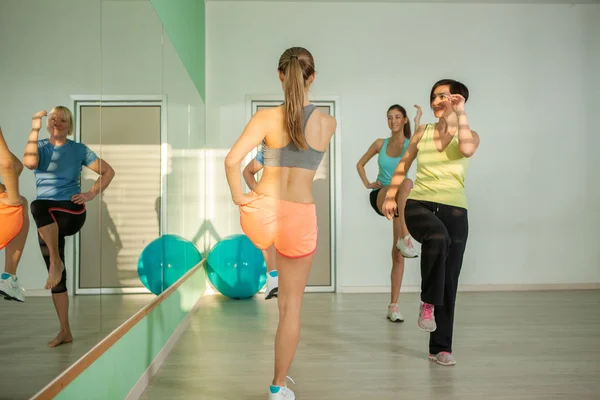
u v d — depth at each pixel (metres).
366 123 6.71
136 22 2.75
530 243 6.81
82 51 1.84
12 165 1.32
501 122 6.82
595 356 3.49
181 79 4.40
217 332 4.29
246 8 6.64
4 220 1.28
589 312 5.14
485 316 4.93
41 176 1.51
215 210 6.62
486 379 3.00
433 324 3.17
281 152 2.40
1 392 1.28
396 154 4.93
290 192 2.40
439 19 6.79
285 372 2.48
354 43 6.72
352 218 6.65
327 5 6.71
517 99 6.84
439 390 2.82
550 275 6.83
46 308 1.56
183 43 4.57
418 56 6.77
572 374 3.09
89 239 1.95
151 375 3.06
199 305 5.54
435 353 3.36
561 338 4.01
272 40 6.67
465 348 3.71
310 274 6.66
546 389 2.83
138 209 2.75
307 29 6.69
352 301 5.89
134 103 2.68
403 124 4.90
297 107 2.36
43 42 1.50
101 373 2.10
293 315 2.45
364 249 6.64
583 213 6.87
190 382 2.99
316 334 4.18
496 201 6.80
